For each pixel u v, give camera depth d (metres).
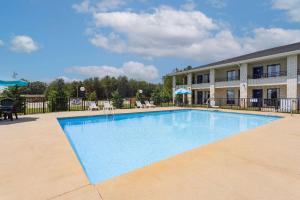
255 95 23.30
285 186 3.02
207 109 19.41
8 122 9.89
